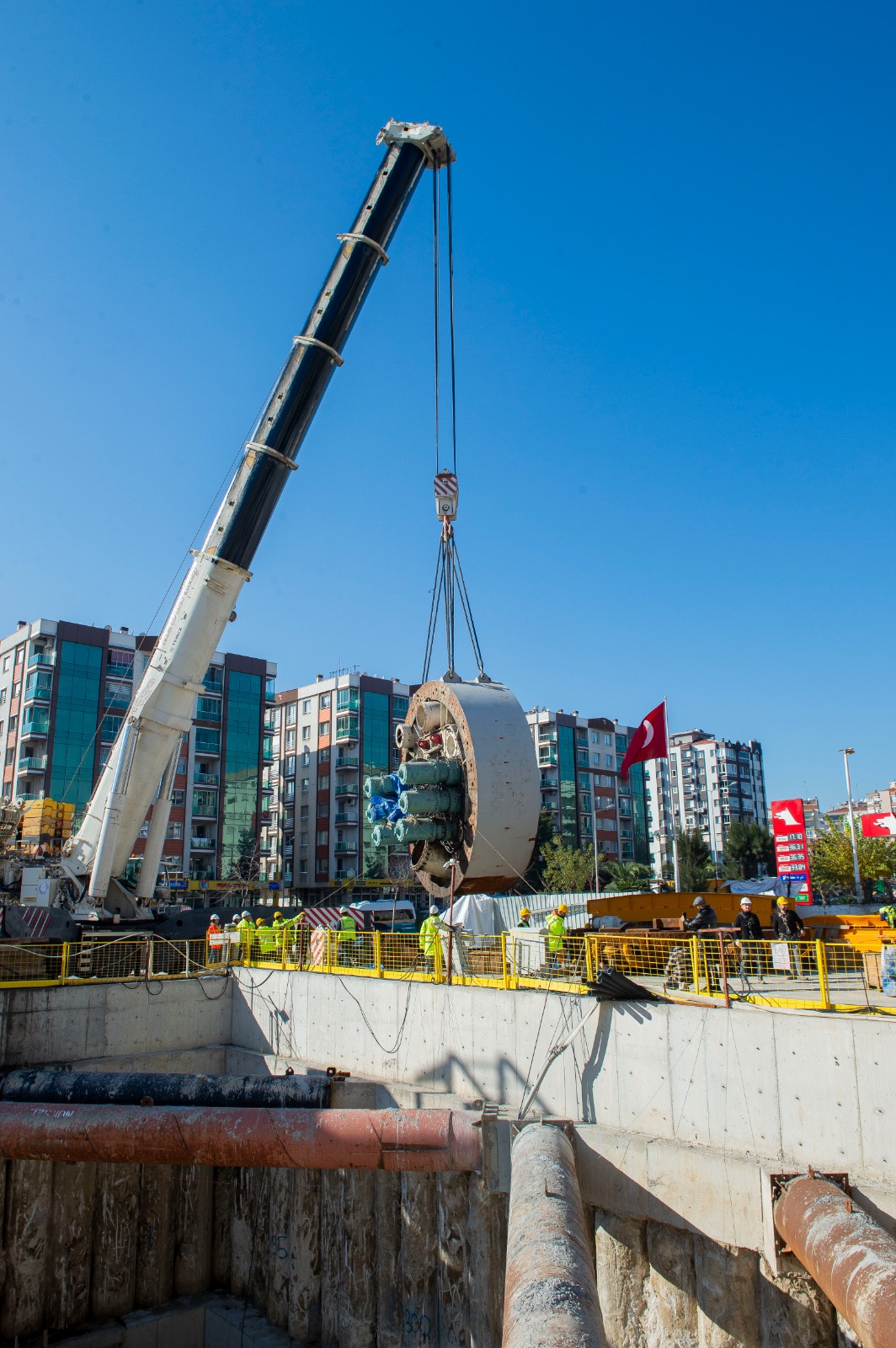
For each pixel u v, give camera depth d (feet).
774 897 72.18
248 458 73.87
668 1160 41.83
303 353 71.51
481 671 50.03
